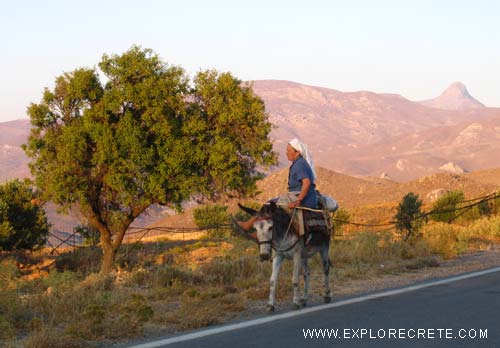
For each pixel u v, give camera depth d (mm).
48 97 22469
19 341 8023
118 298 10516
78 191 22031
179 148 21812
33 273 22203
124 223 23406
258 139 22922
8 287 11711
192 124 21797
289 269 15141
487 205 37375
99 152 21672
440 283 12727
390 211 54594
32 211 30641
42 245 31188
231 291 12523
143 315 9203
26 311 9453
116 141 21531
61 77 22766
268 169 23547
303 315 9344
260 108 22734
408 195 25344
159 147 22000
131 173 22016
